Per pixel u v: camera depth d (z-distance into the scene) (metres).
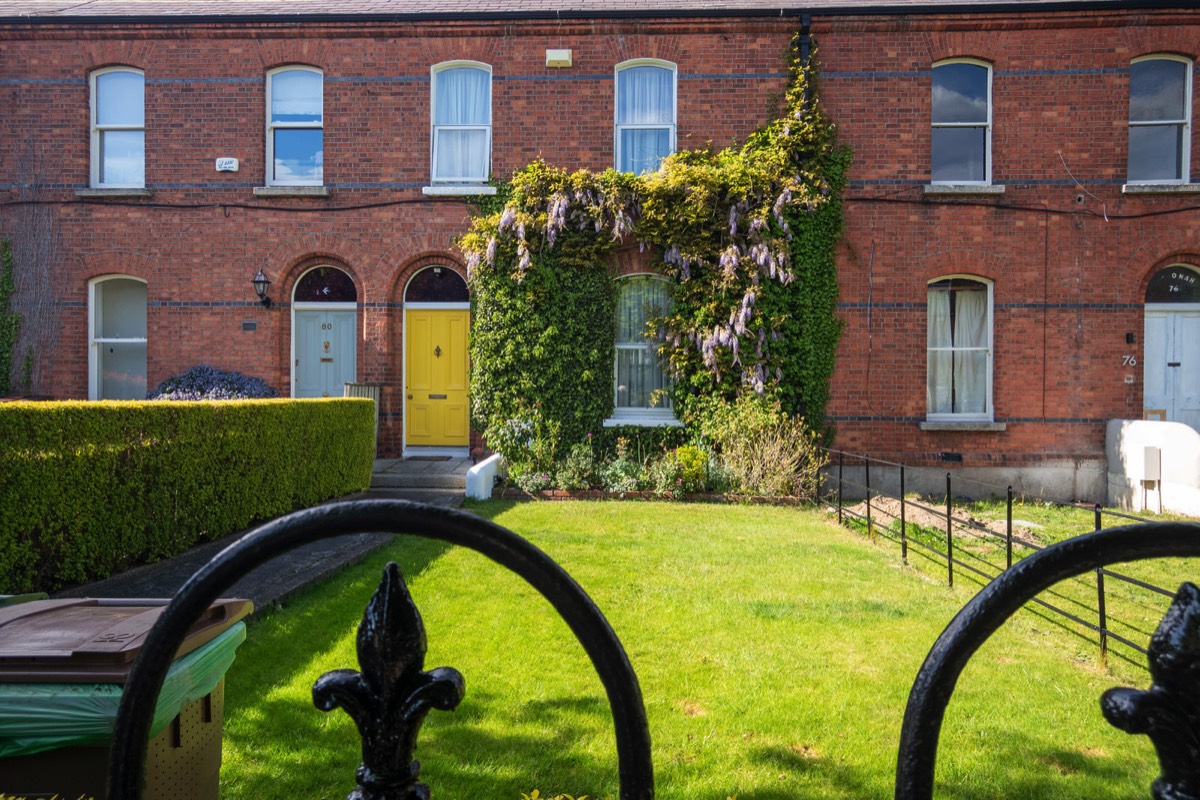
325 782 3.05
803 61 11.87
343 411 9.59
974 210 11.92
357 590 5.60
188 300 12.36
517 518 8.84
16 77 12.49
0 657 1.89
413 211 12.30
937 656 1.04
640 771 1.07
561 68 12.24
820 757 3.36
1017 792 3.13
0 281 12.38
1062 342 11.87
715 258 11.77
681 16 12.01
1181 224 11.77
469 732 3.53
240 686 3.90
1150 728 1.00
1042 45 11.90
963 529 8.51
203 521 6.84
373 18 12.19
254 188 12.24
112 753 1.04
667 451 11.50
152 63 12.41
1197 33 11.73
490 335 11.84
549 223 11.61
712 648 4.62
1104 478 11.75
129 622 2.13
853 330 11.95
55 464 5.21
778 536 8.02
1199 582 6.91
